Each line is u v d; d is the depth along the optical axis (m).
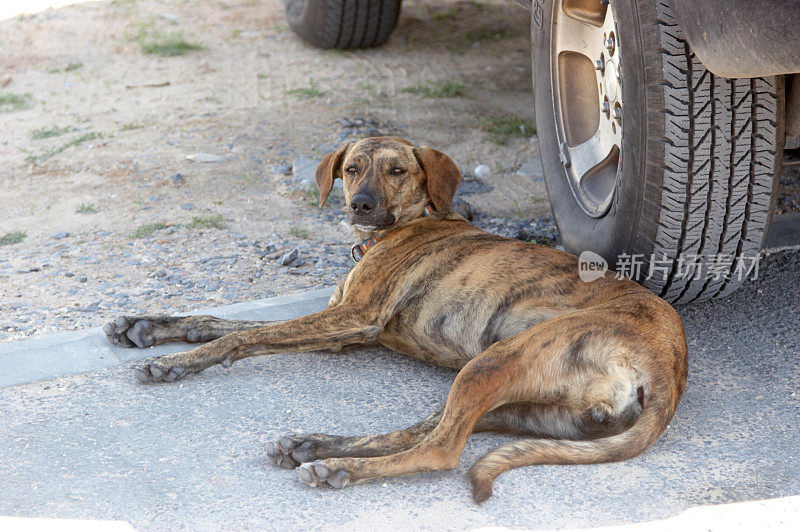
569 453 2.59
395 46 9.82
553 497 2.54
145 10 11.68
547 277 3.20
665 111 3.13
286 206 5.59
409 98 7.91
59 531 2.38
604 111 3.83
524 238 4.94
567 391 2.77
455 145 6.71
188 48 9.74
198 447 2.84
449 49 9.66
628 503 2.50
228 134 6.95
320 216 5.44
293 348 3.31
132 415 3.04
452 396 2.68
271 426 2.98
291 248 4.90
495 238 3.49
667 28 3.06
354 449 2.71
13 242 5.02
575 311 3.05
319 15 9.24
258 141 6.78
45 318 3.93
